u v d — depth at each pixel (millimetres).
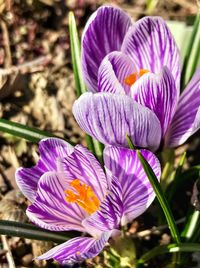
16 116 409
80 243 291
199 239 332
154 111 301
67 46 448
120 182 297
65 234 312
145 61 322
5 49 439
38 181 297
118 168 295
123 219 305
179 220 361
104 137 302
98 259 350
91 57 321
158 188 289
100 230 297
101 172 293
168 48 316
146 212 374
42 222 286
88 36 316
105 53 325
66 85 428
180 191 385
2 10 451
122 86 315
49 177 291
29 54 442
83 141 407
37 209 289
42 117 412
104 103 284
